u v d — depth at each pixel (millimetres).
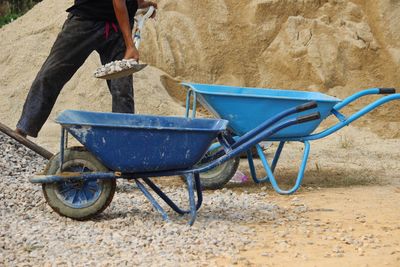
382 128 14719
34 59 15219
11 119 14078
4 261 5664
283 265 5801
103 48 9078
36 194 8094
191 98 15125
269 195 8875
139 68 7984
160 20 15914
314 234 6801
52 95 8961
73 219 7129
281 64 15742
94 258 5824
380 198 8672
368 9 16531
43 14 16438
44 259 5770
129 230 6734
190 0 16219
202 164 9055
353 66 15820
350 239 6574
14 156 9766
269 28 16047
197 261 5809
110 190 7137
